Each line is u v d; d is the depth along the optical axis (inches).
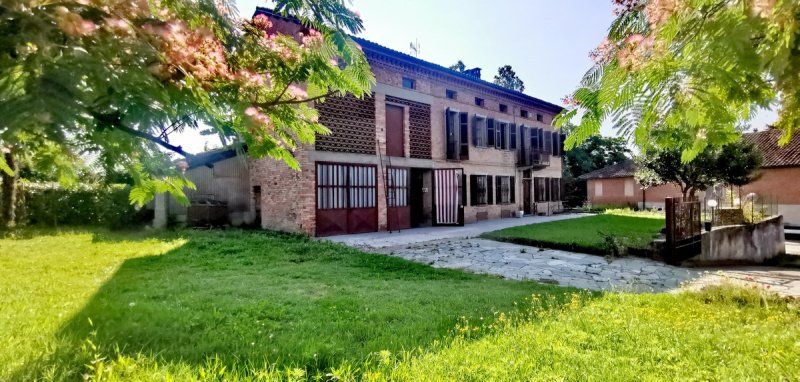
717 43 48.5
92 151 67.9
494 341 133.0
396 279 262.4
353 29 95.5
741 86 51.3
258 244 378.6
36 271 253.3
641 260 363.3
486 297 205.2
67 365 102.3
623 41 64.4
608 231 513.7
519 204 839.1
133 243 380.8
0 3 48.3
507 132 794.8
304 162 462.3
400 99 581.9
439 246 416.2
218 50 89.9
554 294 219.6
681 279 287.3
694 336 138.6
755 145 620.1
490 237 474.9
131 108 58.8
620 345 129.6
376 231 534.6
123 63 58.9
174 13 79.0
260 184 527.8
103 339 123.7
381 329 147.9
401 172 578.6
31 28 48.8
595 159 1571.1
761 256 451.5
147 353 115.3
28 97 45.9
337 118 498.6
